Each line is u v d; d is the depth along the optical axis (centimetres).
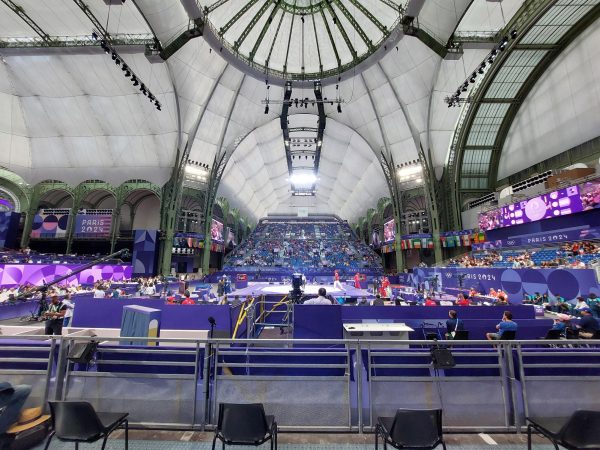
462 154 3297
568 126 2491
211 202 3738
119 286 2164
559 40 2395
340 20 2962
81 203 4116
